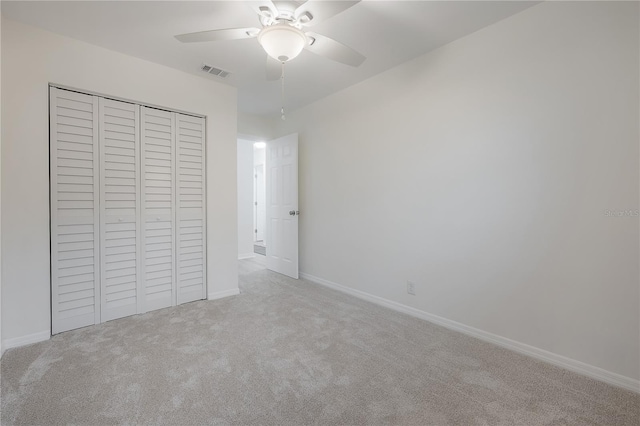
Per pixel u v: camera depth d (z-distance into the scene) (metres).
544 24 1.78
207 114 2.82
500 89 1.97
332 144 3.29
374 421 1.32
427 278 2.43
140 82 2.43
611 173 1.58
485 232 2.07
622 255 1.56
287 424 1.29
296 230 3.68
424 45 2.27
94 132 2.26
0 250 1.87
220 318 2.44
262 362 1.78
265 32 1.51
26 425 1.26
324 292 3.17
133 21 1.93
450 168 2.25
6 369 1.67
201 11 1.83
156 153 2.57
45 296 2.04
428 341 2.07
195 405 1.40
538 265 1.84
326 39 1.61
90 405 1.39
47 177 2.05
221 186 2.95
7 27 1.89
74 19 1.91
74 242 2.19
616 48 1.56
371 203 2.87
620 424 1.31
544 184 1.81
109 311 2.36
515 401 1.46
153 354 1.86
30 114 1.98
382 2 1.77
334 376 1.65
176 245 2.71
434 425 1.29
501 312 2.01
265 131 4.15
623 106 1.54
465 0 1.76
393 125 2.65
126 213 2.42
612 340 1.59
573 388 1.56
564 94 1.72
